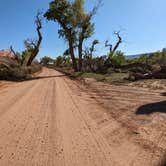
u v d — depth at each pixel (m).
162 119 6.61
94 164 3.71
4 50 57.97
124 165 3.67
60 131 5.49
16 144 4.61
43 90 13.67
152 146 4.49
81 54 42.22
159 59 70.38
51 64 149.12
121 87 15.81
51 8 39.00
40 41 41.28
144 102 9.50
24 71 28.30
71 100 10.05
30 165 3.68
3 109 7.98
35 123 6.18
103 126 5.93
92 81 21.62
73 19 39.75
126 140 4.85
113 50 47.06
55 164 3.71
